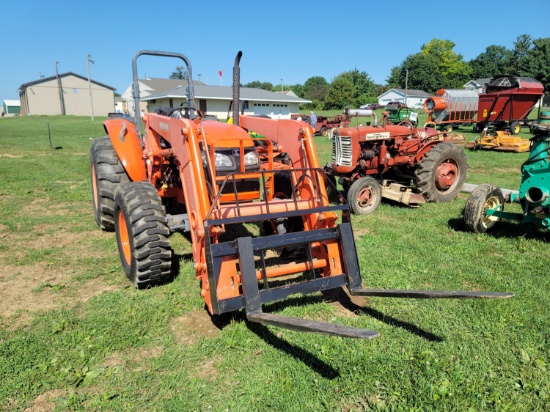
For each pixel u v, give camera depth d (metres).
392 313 3.63
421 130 8.26
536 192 5.10
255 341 3.27
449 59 88.31
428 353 3.02
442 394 2.64
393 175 8.51
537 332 3.29
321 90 86.25
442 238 5.56
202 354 3.11
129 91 58.12
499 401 2.60
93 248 5.37
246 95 39.81
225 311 3.11
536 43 52.72
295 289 3.35
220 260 3.19
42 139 21.67
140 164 5.11
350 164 7.41
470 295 2.83
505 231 5.81
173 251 5.22
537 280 4.22
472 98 22.19
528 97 20.52
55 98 65.06
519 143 15.44
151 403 2.64
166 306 3.79
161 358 3.07
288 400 2.62
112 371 2.92
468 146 16.61
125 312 3.69
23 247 5.40
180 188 5.03
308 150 3.95
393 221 6.46
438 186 7.63
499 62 87.44
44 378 2.87
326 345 3.17
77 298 4.05
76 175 10.69
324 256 3.74
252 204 3.69
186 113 4.95
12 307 3.87
